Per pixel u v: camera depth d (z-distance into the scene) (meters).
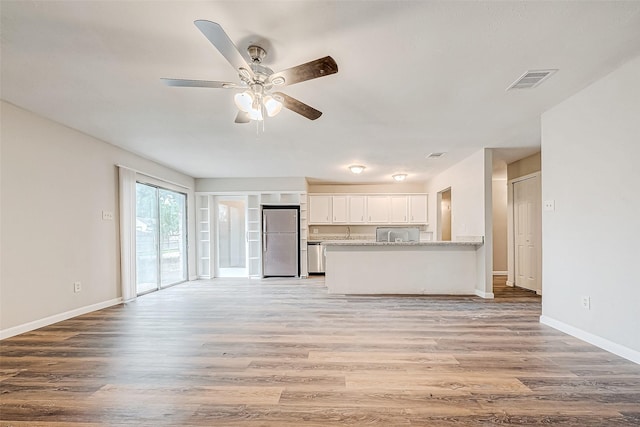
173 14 1.76
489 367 2.32
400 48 2.11
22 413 1.77
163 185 5.95
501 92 2.80
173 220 6.44
